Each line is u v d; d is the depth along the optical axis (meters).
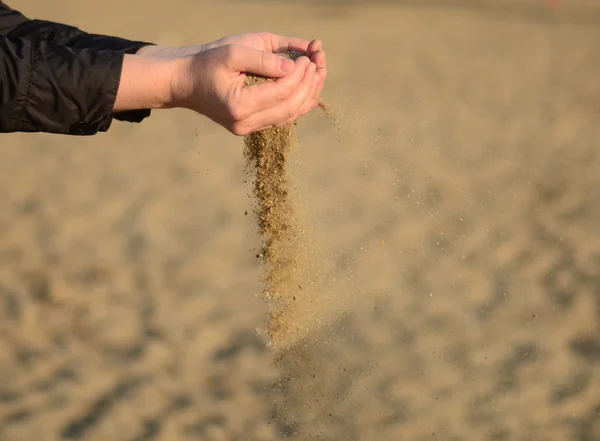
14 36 1.58
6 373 3.09
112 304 3.67
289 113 1.43
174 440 2.71
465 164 5.59
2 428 2.74
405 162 5.58
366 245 4.21
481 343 3.37
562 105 7.28
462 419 2.87
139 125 6.71
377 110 6.84
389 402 2.94
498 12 13.61
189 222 4.65
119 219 4.67
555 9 14.23
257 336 3.41
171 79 1.37
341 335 3.22
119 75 1.33
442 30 11.12
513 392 3.05
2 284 3.79
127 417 2.84
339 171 5.34
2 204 4.83
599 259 4.11
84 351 3.27
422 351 3.28
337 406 2.90
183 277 3.95
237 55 1.37
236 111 1.37
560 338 3.41
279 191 2.12
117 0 13.11
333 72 8.22
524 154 5.84
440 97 7.39
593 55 9.59
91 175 5.43
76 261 4.08
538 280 3.91
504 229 4.49
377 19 12.12
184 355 3.27
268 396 2.97
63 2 12.56
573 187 5.17
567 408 2.95
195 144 6.20
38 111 1.29
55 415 2.84
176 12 12.20
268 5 13.53
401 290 3.77
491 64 8.87
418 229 4.46
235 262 4.13
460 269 4.02
